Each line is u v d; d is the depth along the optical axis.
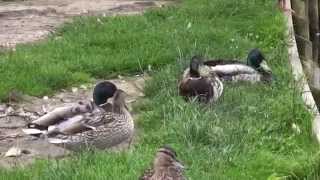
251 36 17.22
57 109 9.77
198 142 10.23
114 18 18.03
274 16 18.55
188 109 11.18
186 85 11.77
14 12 19.84
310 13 21.38
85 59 14.82
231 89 12.45
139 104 12.24
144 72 14.48
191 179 8.83
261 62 13.59
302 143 10.70
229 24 18.08
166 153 7.96
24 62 14.36
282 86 12.88
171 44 15.66
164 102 12.01
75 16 18.92
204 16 18.81
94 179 8.77
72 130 9.55
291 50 16.25
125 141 10.47
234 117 11.15
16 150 10.41
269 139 10.53
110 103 9.86
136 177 8.74
